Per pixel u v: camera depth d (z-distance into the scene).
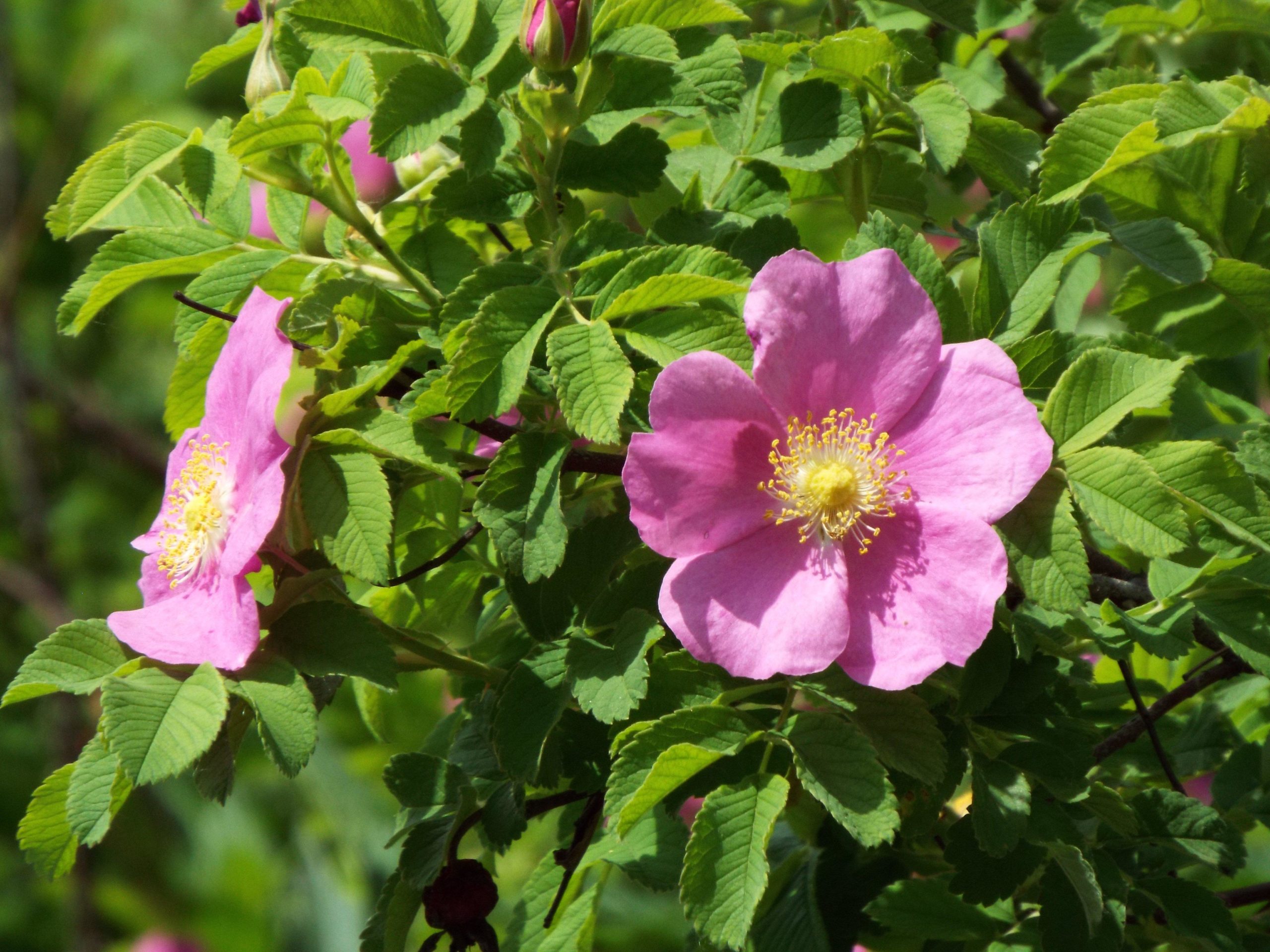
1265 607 0.47
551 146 0.48
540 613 0.48
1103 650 0.48
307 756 0.45
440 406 0.47
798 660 0.45
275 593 0.47
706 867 0.45
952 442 0.45
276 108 0.48
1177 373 0.46
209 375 0.50
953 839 0.47
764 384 0.46
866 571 0.46
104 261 0.50
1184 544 0.45
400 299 0.50
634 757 0.45
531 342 0.47
